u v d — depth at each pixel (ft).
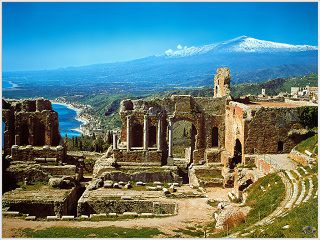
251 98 312.91
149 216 184.96
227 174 243.40
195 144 275.39
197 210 194.70
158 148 260.42
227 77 291.17
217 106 275.39
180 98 269.03
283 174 189.78
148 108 263.90
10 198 197.88
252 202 173.47
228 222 157.07
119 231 155.84
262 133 244.22
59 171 237.04
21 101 266.77
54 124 271.28
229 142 266.77
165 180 244.63
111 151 279.08
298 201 149.28
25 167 235.61
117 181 241.96
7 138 261.44
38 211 193.77
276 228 124.16
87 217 180.65
